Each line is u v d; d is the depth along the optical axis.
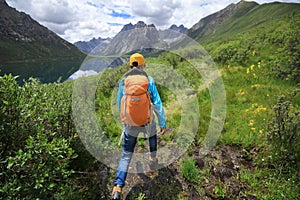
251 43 13.91
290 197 3.50
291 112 5.15
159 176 4.09
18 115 2.96
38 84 3.92
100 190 3.71
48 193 3.12
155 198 3.64
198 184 3.90
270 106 6.41
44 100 3.69
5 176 2.69
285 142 4.32
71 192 3.12
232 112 6.61
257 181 3.94
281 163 4.19
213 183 3.94
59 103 3.97
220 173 4.16
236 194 3.71
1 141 2.99
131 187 3.85
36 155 2.71
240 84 8.97
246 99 7.39
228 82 9.22
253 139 5.07
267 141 4.69
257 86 8.38
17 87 3.05
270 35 14.16
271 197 3.57
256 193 3.69
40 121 3.24
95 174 3.99
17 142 3.07
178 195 3.69
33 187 2.71
